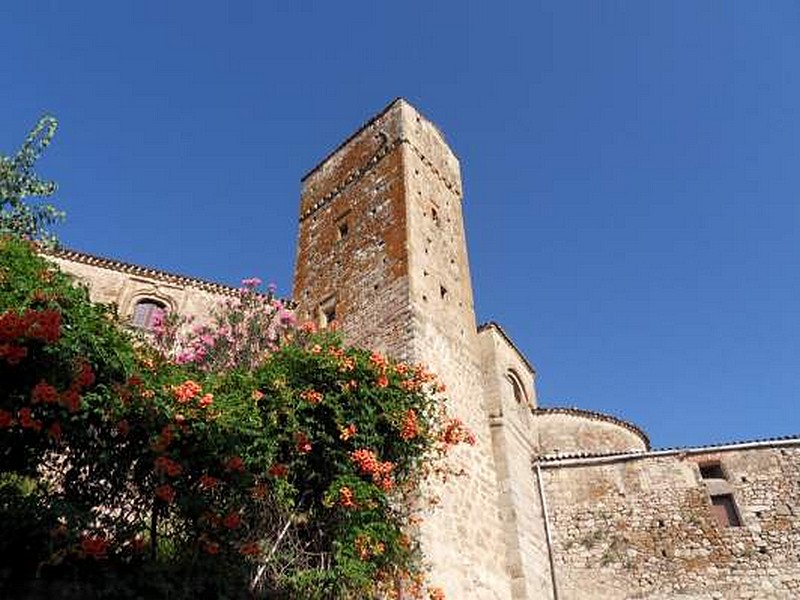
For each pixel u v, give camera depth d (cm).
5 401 837
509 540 1842
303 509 1107
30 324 822
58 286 955
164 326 1903
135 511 914
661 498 2044
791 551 1870
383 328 1920
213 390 1088
